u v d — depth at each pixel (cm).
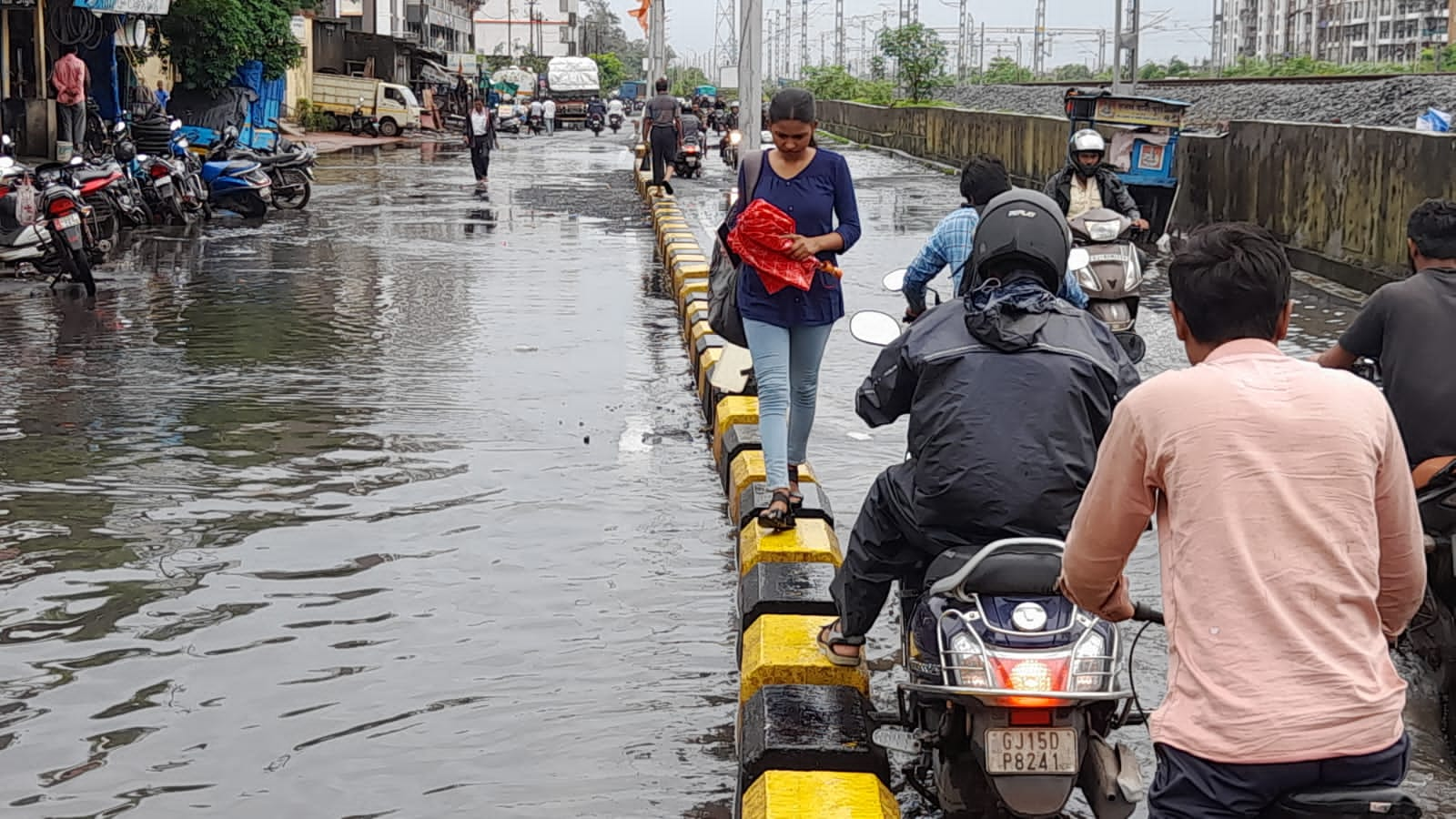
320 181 3075
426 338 1228
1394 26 13438
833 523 685
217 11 3425
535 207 2520
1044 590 390
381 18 8012
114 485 781
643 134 3516
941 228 647
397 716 516
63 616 603
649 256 1825
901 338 443
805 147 617
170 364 1095
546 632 595
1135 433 290
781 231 602
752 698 496
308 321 1298
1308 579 272
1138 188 1966
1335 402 282
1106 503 296
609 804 457
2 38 2539
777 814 412
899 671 562
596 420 950
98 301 1397
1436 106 2758
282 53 3741
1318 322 1318
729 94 9056
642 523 738
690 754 493
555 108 6956
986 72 11131
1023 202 455
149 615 605
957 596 394
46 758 481
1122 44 3509
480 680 548
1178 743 276
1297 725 266
